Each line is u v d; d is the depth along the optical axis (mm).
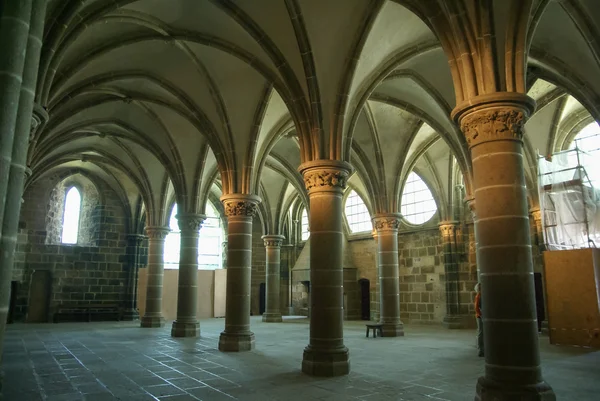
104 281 29375
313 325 10719
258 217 35406
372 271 28688
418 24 12164
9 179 5098
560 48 12719
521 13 7840
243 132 15000
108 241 29828
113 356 13023
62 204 29500
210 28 12656
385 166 19484
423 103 16906
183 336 18078
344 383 9258
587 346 14812
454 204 24047
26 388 8914
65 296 28219
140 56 14484
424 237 26031
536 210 20141
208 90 15070
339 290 10906
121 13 11719
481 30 7980
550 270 16000
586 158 19062
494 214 7555
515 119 7738
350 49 11359
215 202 35094
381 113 18500
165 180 23688
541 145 19672
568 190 16562
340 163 11273
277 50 11852
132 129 19891
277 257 27656
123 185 29828
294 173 25719
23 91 5371
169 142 18891
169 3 11891
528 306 7238
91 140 23250
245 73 14109
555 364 11406
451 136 16984
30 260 27469
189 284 18609
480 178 7809
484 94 7777
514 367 7047
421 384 9102
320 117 11445
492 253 7488
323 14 10883
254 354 13336
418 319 25750
